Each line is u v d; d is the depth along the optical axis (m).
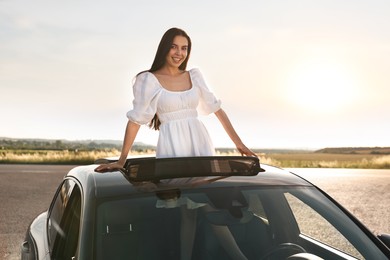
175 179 2.79
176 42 3.56
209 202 2.61
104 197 2.56
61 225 3.03
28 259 3.46
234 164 3.02
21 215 9.09
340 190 12.46
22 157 26.19
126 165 2.94
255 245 2.57
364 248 2.47
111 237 2.38
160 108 3.56
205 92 3.68
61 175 16.75
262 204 2.71
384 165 25.53
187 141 3.56
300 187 2.89
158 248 2.39
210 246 2.47
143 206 2.52
